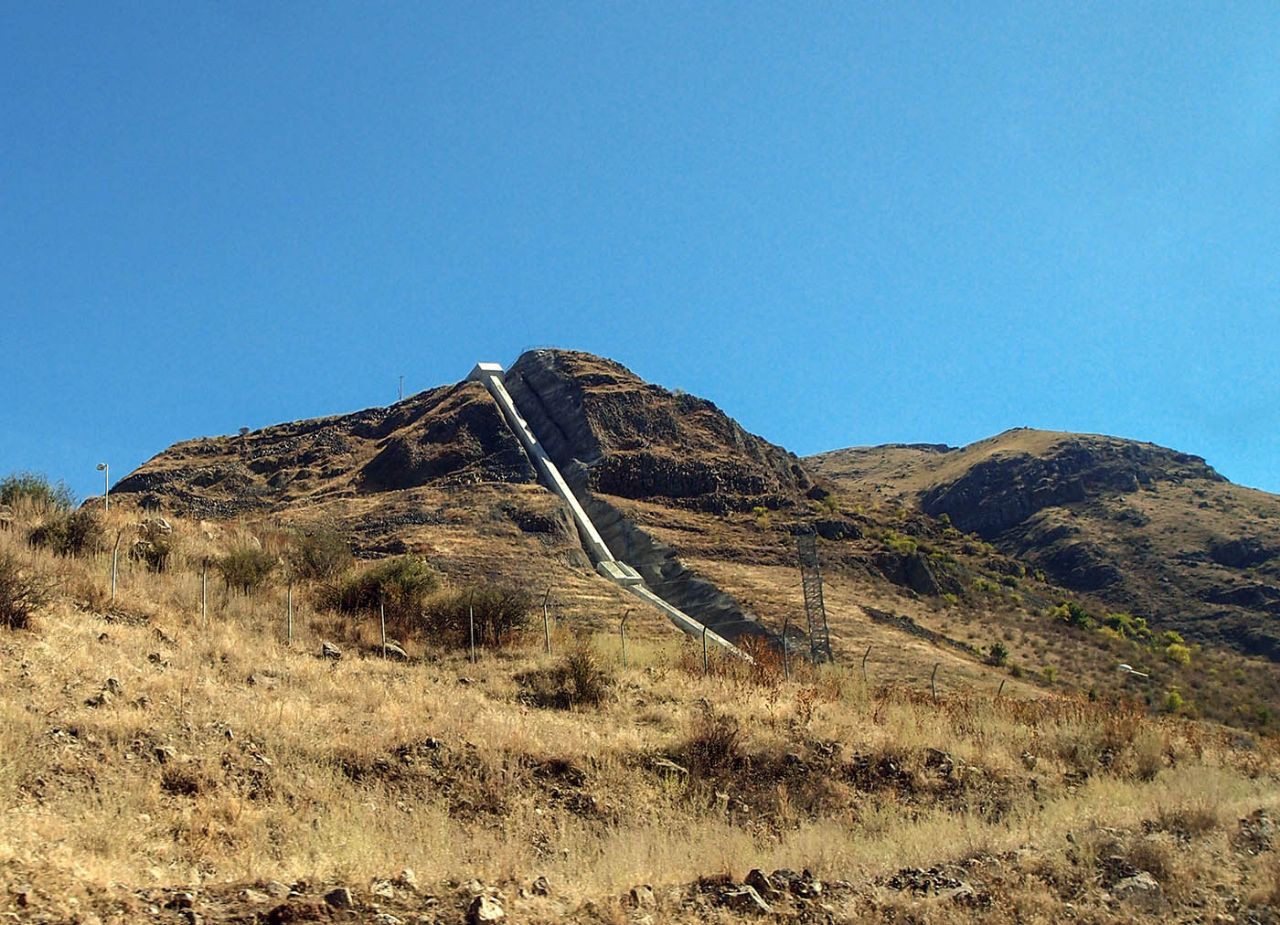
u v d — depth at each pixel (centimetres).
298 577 2888
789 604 5850
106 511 3053
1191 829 1350
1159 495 12006
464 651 2472
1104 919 979
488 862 1116
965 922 948
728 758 1745
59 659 1631
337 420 10275
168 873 998
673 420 9850
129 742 1374
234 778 1357
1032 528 11819
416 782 1471
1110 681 6103
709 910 935
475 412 9400
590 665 2152
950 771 1852
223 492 8369
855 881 1083
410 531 6644
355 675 2017
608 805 1520
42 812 1112
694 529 7712
